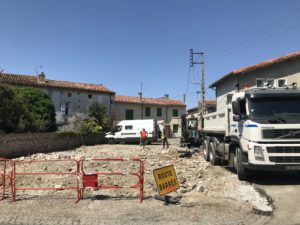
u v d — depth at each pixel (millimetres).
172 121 58594
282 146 10516
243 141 11383
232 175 12773
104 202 9109
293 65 25016
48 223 7445
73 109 42281
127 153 23047
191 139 26562
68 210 8422
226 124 13938
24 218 7820
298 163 10461
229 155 13203
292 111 10961
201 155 20406
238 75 26141
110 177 12289
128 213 8125
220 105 31062
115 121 47125
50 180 12062
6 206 8844
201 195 9734
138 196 9695
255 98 11258
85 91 43562
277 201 9141
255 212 8055
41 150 24750
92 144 35062
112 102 47031
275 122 10711
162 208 8516
